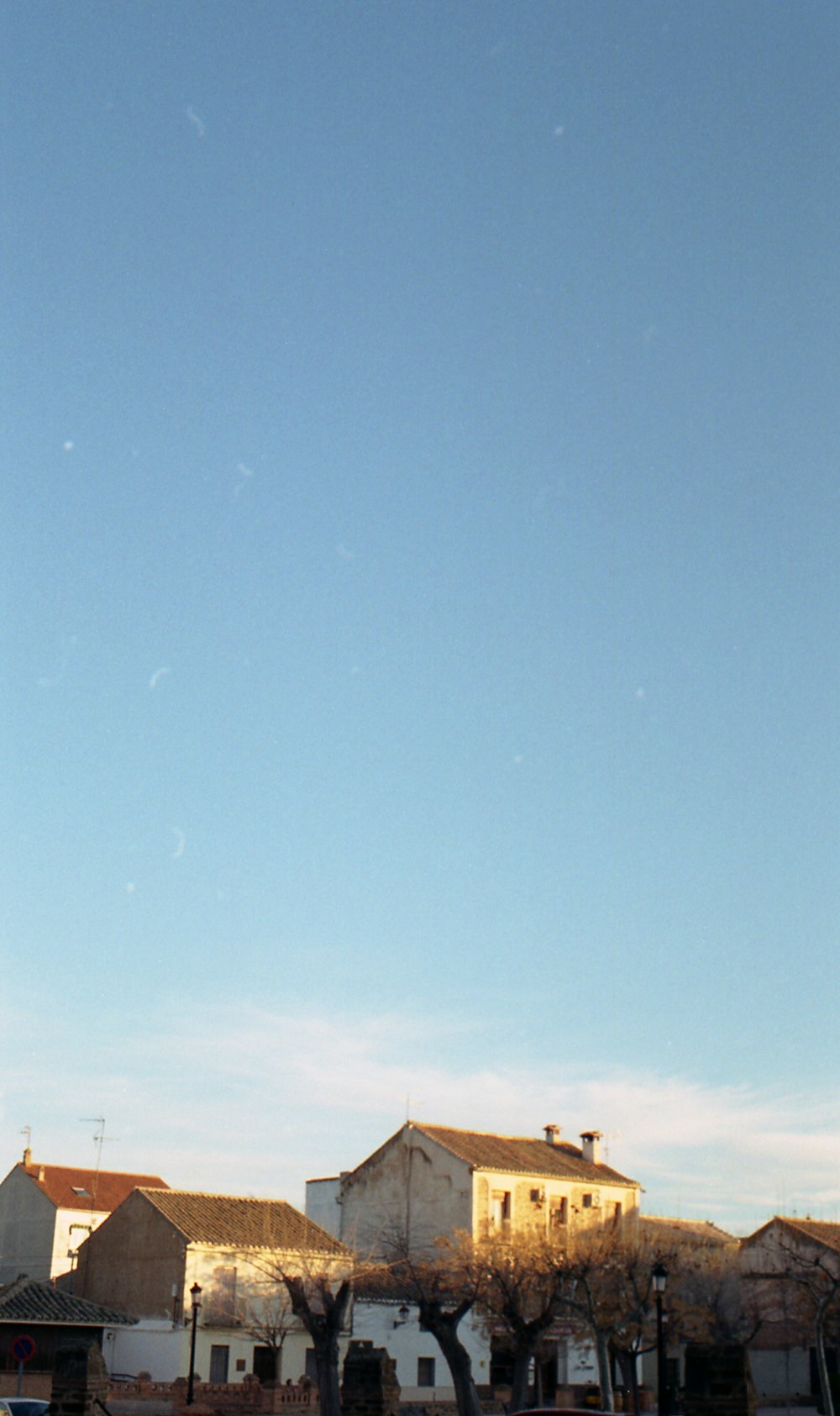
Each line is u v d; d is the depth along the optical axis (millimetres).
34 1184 75500
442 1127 74500
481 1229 68500
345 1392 26266
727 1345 20516
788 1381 69750
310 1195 75875
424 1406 55625
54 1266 72500
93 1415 23406
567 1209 72500
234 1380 56156
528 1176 71250
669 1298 56219
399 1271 55188
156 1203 59969
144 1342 55125
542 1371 62469
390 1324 60531
